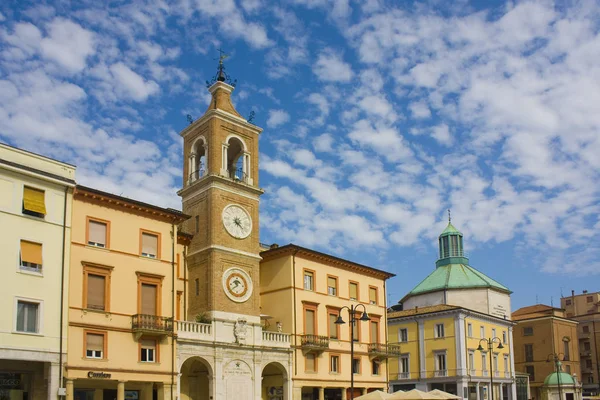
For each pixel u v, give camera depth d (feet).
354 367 210.59
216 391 163.22
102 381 147.74
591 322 395.75
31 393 134.00
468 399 266.16
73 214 143.43
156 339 153.17
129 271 151.74
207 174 181.16
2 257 126.00
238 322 173.37
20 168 130.93
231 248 178.81
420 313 282.36
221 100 192.65
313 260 205.36
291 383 185.37
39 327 129.39
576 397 330.75
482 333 286.25
